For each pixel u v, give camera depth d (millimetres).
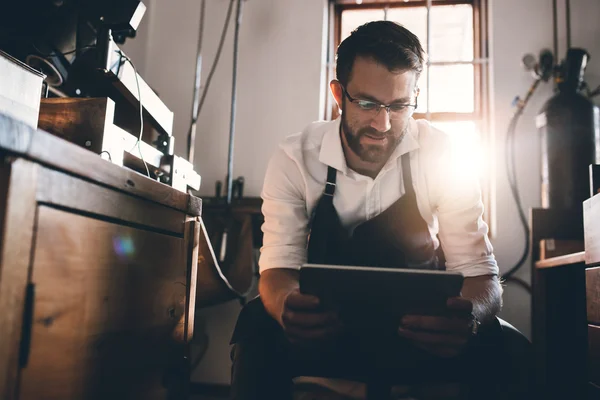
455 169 1397
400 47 1201
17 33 1346
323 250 1358
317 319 979
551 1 2727
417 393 1699
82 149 752
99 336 812
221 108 2863
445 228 1398
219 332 2623
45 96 1345
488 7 2842
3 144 591
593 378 1265
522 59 2602
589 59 2639
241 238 2502
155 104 1535
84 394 773
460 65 2895
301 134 1505
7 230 611
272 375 1153
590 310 1303
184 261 1155
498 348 1173
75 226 751
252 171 2785
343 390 1743
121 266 882
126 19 1299
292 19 2898
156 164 1401
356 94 1245
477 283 1289
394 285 923
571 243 2143
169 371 1074
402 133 1312
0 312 606
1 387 611
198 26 2959
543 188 2426
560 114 2346
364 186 1392
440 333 963
